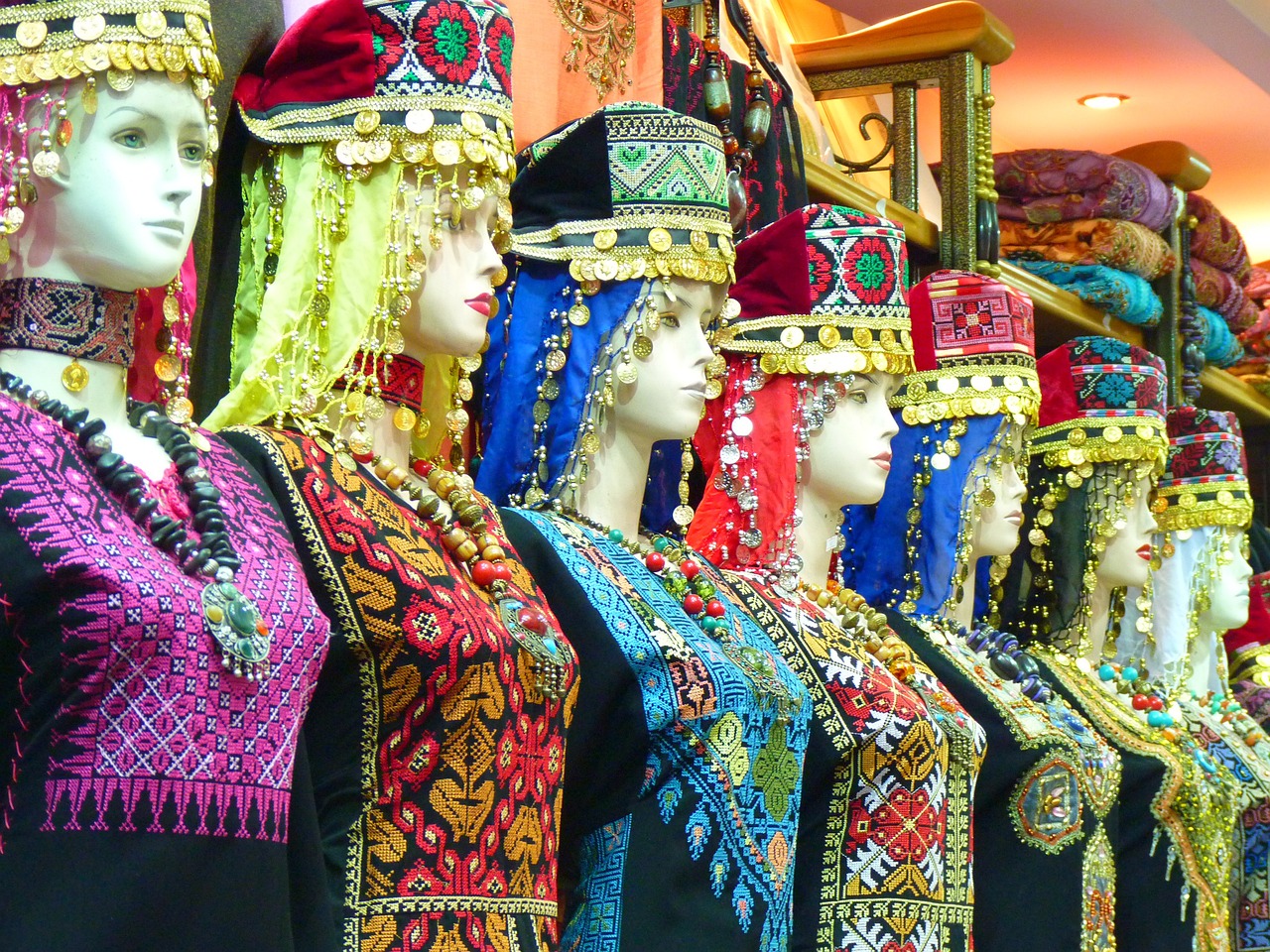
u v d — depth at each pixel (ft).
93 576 4.84
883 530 11.18
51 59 5.30
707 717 7.54
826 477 9.77
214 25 7.14
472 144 7.13
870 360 9.71
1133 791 12.16
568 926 7.41
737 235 10.50
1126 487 12.92
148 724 4.88
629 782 7.45
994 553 11.41
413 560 6.38
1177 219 18.51
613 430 8.37
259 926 5.05
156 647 4.91
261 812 5.12
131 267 5.42
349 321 6.97
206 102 5.67
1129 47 16.62
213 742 5.00
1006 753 10.50
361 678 6.11
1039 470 13.00
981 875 10.52
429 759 6.17
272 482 6.24
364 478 6.66
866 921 8.75
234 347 7.20
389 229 7.04
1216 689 15.52
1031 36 16.39
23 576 4.79
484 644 6.34
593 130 8.42
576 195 8.46
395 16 7.18
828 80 15.03
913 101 14.76
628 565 8.01
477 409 9.07
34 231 5.45
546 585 7.58
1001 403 11.16
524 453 8.27
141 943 4.75
